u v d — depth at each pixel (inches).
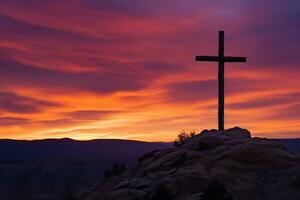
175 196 895.7
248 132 1282.0
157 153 1200.2
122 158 5895.7
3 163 5575.8
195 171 964.0
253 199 857.5
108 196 1022.4
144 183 1007.6
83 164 5605.3
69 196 1261.1
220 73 1330.0
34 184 4805.6
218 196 806.5
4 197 4183.1
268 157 998.4
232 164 985.5
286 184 871.7
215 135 1190.3
